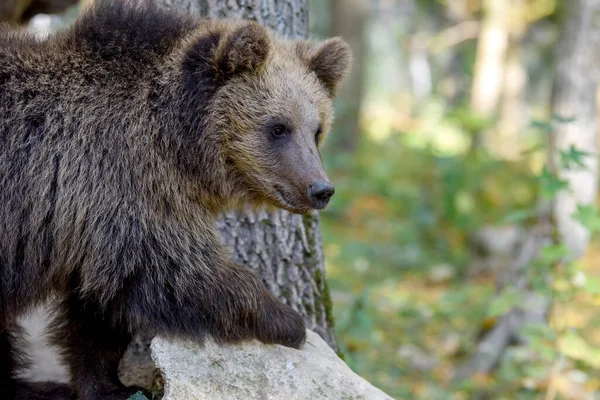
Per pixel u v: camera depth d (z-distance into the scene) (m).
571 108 16.53
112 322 9.32
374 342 17.25
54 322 9.92
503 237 25.67
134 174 8.75
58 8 15.90
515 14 45.00
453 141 39.28
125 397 9.79
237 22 9.62
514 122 47.66
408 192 33.75
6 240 8.73
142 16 9.23
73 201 8.70
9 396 10.20
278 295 11.48
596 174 16.59
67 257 8.88
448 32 51.50
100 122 8.80
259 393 8.87
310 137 9.40
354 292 21.81
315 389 8.84
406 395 15.07
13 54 8.94
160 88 9.05
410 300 21.42
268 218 11.33
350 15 39.78
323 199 9.21
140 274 8.77
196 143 9.09
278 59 9.59
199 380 8.83
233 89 9.26
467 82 56.53
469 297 20.75
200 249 8.98
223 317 8.93
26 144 8.71
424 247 27.88
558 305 15.13
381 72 82.62
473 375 16.25
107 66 8.98
